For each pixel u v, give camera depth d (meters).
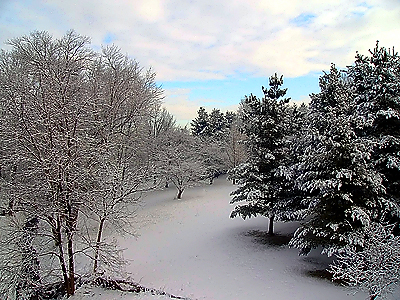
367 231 8.90
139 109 23.70
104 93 20.50
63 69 12.50
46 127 10.20
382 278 7.55
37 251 10.76
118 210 14.05
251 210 15.80
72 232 10.52
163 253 16.28
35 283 10.13
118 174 14.17
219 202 29.31
